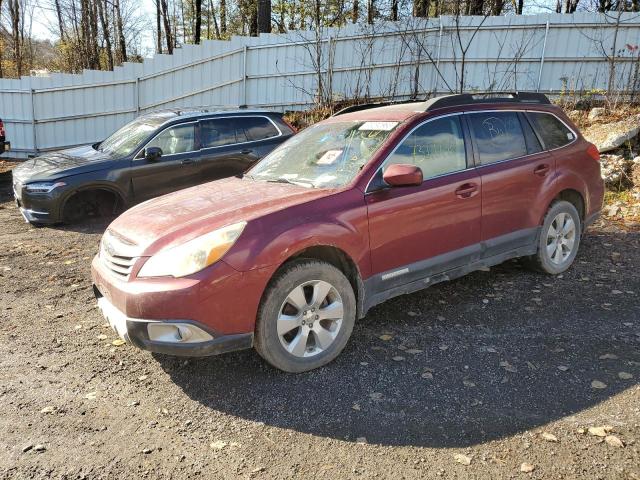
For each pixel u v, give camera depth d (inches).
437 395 126.5
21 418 121.0
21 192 289.4
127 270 130.6
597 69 429.7
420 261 157.9
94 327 169.5
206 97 548.7
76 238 272.8
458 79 466.3
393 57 480.1
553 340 152.6
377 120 170.6
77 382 136.7
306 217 135.5
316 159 169.2
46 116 550.6
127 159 295.4
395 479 99.1
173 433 115.3
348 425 116.2
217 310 123.0
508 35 446.0
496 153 179.2
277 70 523.5
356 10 668.1
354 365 141.5
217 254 123.3
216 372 140.1
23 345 157.0
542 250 194.1
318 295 137.4
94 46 1052.5
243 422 118.6
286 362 134.5
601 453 103.5
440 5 553.6
